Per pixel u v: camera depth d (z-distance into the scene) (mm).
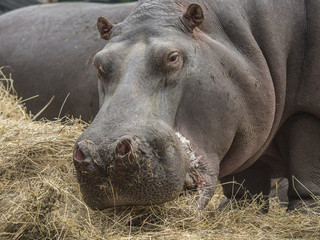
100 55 7312
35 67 13203
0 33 14391
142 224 6773
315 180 8945
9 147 8664
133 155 6199
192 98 7359
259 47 8664
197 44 7594
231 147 8242
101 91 7594
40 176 7980
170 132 6660
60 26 13492
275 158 10188
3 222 6809
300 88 9023
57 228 6637
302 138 9039
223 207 8125
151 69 7074
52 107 12883
